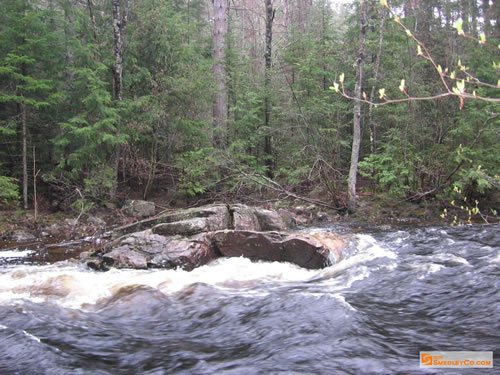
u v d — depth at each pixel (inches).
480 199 570.6
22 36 563.2
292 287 256.1
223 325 192.2
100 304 230.2
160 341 174.2
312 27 959.0
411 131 639.1
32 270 303.6
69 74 647.1
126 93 678.5
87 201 587.2
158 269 310.2
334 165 706.2
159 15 657.6
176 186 672.4
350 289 243.4
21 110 579.5
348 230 469.1
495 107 535.8
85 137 567.2
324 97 733.3
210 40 851.4
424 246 354.6
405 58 719.7
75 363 147.4
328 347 156.9
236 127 753.0
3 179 498.6
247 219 407.8
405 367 137.7
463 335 167.6
